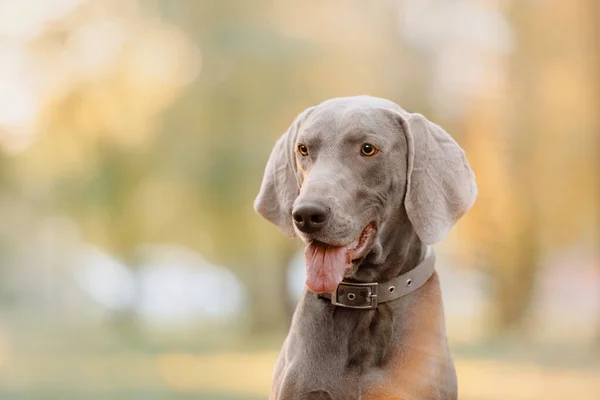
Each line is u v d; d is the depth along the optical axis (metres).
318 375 5.60
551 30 21.91
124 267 28.05
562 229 23.00
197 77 24.34
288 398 5.62
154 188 25.17
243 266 26.59
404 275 5.74
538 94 22.12
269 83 23.75
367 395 5.56
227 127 24.00
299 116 6.01
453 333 25.52
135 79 25.28
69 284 39.34
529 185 22.23
